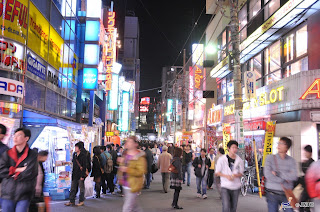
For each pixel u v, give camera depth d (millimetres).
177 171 9766
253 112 18594
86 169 9992
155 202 10805
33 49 13898
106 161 12086
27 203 4871
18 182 4773
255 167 13711
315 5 13375
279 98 15367
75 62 21781
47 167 13812
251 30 20312
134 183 6238
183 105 39750
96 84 22594
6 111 11812
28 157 4883
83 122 23531
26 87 13266
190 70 43000
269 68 18703
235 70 14039
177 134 44312
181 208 9609
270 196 5441
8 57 11992
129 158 6355
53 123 12500
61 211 8797
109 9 31531
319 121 13531
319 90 13094
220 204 10492
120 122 43312
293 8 13742
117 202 10477
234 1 14266
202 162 11930
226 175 6438
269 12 17625
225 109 24047
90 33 22750
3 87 11727
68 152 14641
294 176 5348
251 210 9352
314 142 13477
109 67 27109
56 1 17219
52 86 16719
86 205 9859
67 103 20000
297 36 15664
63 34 18688
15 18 12305
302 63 15125
